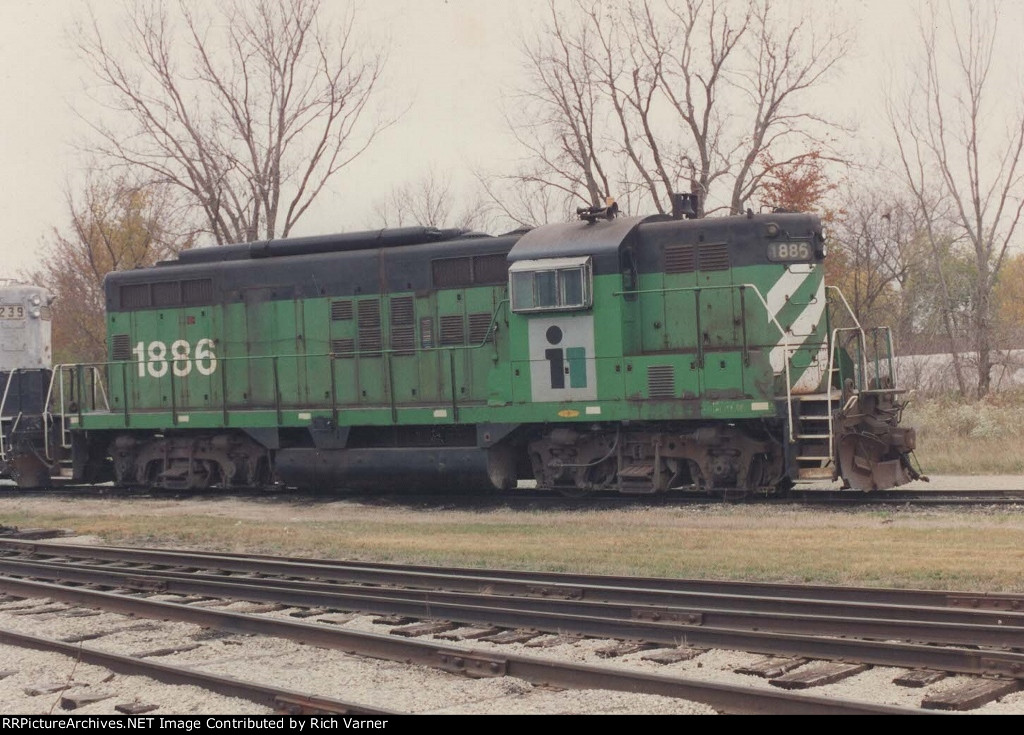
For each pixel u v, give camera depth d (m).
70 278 43.50
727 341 15.99
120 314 20.77
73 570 12.08
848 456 15.32
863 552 11.69
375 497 19.44
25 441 22.20
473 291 17.62
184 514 18.12
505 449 17.72
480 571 10.98
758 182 33.69
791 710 6.17
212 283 19.81
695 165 33.50
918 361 33.91
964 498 15.64
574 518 15.56
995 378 33.94
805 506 15.54
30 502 20.89
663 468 16.73
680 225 16.39
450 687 7.23
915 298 38.38
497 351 17.23
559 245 16.56
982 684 6.68
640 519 15.06
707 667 7.56
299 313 19.03
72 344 44.25
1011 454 21.16
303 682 7.52
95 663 8.02
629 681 6.82
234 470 19.94
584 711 6.53
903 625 7.89
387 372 18.30
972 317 33.41
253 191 34.66
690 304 16.23
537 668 7.21
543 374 16.77
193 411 19.94
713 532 13.61
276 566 12.06
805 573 10.67
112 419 20.67
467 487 17.77
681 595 9.38
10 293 23.27
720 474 16.19
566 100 33.34
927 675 7.01
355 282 18.58
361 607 9.87
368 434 18.94
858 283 37.84
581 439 16.95
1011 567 10.43
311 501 19.23
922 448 23.14
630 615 9.05
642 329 16.53
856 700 6.21
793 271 15.93
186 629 9.30
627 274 16.39
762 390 15.64
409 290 18.14
